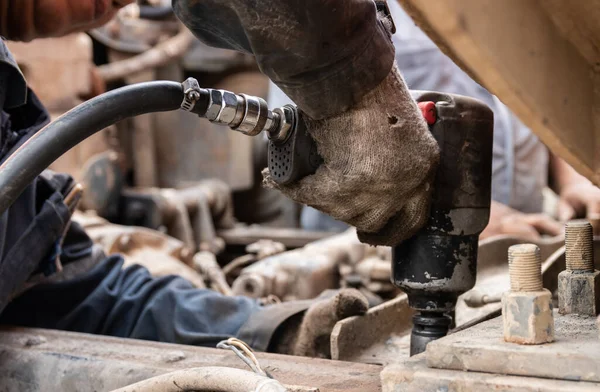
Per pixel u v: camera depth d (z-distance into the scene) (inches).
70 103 79.4
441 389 22.1
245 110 28.0
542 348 22.2
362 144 27.1
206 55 116.8
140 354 34.4
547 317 23.0
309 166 28.7
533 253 23.3
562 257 45.2
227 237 102.7
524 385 21.0
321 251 64.0
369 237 31.3
